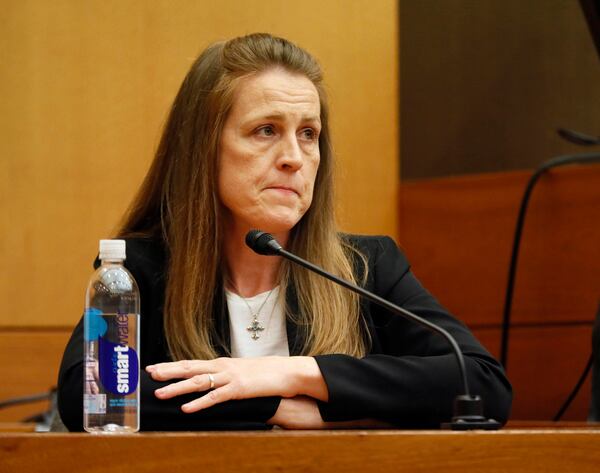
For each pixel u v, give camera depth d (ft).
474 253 39.42
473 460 15.79
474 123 46.24
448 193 39.96
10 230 40.27
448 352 22.79
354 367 20.53
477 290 39.27
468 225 39.58
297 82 23.08
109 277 19.74
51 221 40.22
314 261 24.36
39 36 40.42
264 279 24.34
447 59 46.96
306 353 23.79
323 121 24.48
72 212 40.19
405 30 47.85
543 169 37.70
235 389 19.62
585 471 16.03
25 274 40.19
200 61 24.30
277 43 23.75
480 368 21.61
